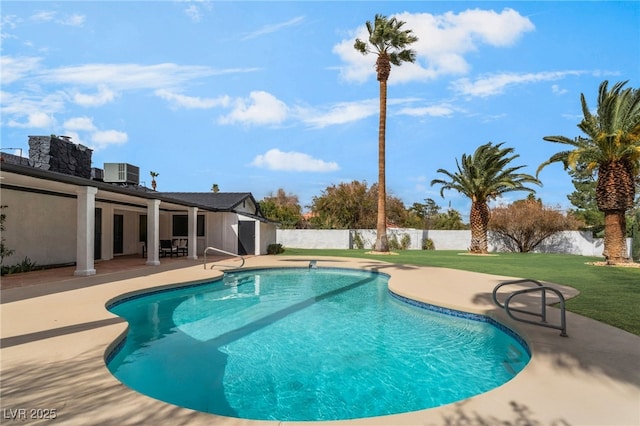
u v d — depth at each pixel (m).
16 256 12.53
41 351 4.79
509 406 3.48
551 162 18.20
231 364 5.67
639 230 22.48
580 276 13.12
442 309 8.52
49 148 15.37
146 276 11.93
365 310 9.29
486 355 6.16
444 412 3.37
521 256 24.80
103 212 17.41
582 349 5.05
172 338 6.91
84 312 6.86
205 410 4.29
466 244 32.84
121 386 3.79
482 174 26.11
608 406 3.48
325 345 6.62
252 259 19.59
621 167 16.78
